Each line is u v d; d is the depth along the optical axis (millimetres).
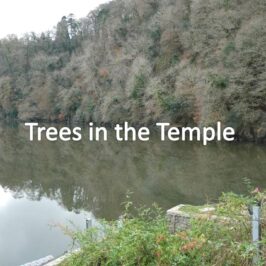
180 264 3820
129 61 46906
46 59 67562
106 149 31469
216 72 29000
